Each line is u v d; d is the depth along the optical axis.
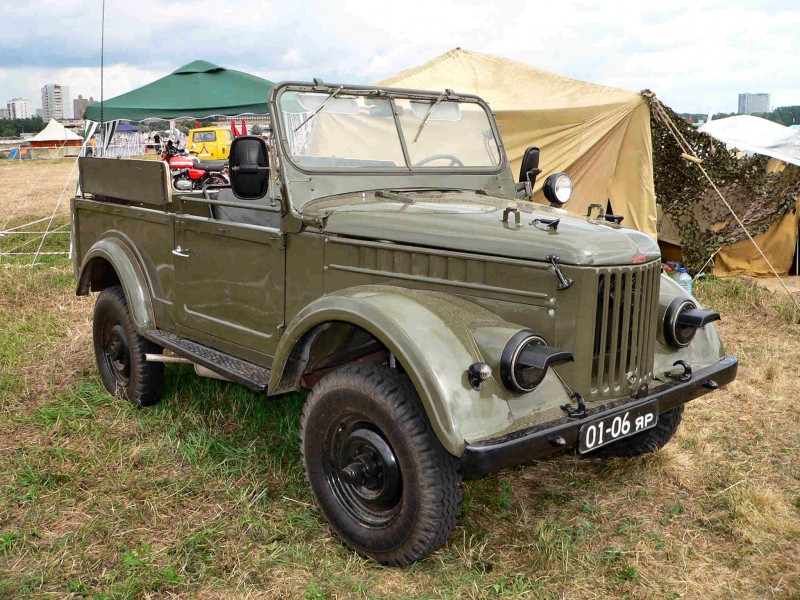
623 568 3.10
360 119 3.89
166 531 3.36
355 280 3.38
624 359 3.09
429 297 3.07
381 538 3.04
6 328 6.58
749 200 9.62
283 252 3.62
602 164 9.05
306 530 3.34
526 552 3.19
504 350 2.81
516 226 3.12
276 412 4.60
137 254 4.62
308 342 3.35
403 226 3.25
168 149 13.52
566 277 2.89
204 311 4.13
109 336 5.00
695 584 2.99
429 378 2.73
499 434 2.74
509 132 9.15
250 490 3.71
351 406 3.05
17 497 3.63
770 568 3.10
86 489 3.74
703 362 3.60
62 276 8.80
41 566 3.08
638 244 3.15
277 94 3.62
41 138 41.22
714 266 9.97
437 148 4.17
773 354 6.15
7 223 13.73
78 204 5.25
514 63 10.16
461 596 2.89
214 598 2.89
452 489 2.88
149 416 4.62
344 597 2.88
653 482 3.87
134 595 2.88
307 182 3.61
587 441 2.90
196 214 4.13
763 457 4.18
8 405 4.82
